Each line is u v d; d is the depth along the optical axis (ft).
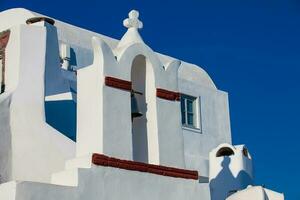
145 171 42.27
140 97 45.44
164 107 45.09
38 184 36.94
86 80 42.50
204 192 45.39
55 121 54.03
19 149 48.80
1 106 48.98
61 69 62.08
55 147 48.42
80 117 42.19
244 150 72.28
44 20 56.90
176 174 44.06
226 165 69.97
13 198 35.86
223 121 85.97
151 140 44.21
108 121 41.06
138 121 45.24
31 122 49.80
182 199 43.91
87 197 38.83
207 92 85.25
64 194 37.83
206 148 81.92
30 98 50.85
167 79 45.88
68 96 55.67
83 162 39.96
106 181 39.96
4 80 52.54
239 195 54.13
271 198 53.72
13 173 48.16
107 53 42.29
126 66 43.24
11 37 53.21
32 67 52.19
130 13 46.21
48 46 55.67
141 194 41.63
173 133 45.09
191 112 82.69
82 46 71.46
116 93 42.09
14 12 68.33
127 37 45.44
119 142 41.34
